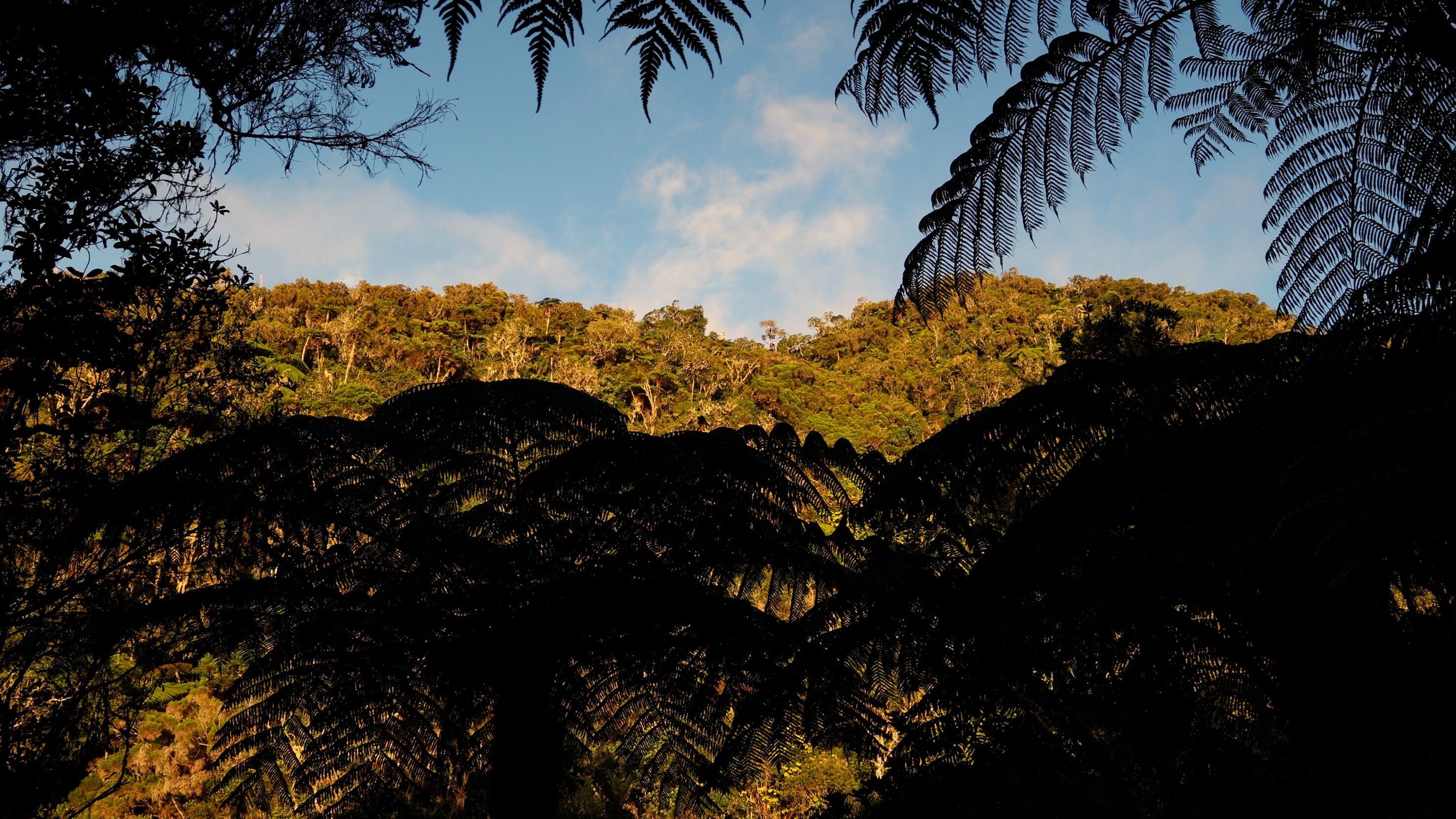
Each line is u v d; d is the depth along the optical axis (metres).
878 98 1.23
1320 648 1.20
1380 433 0.92
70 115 3.03
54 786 2.91
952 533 2.03
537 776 3.05
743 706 1.96
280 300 52.84
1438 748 0.90
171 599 2.91
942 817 1.56
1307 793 1.20
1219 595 1.30
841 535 3.00
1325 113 1.29
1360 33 1.18
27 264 3.00
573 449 3.22
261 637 3.42
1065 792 1.44
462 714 3.50
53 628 2.95
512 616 3.15
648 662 3.38
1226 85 1.32
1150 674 1.41
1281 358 1.42
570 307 72.06
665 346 56.16
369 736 3.61
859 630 1.77
